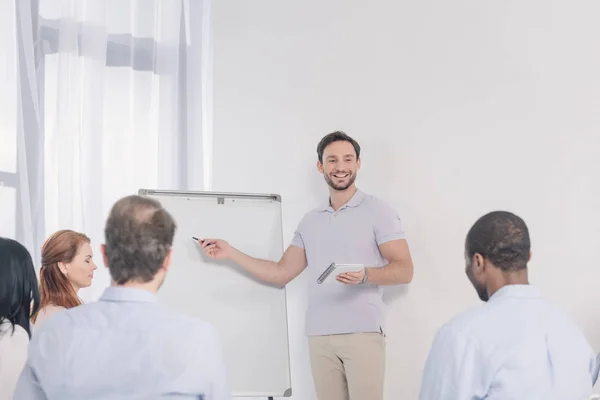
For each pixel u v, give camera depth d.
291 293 3.84
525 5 3.40
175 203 3.30
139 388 1.53
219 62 4.13
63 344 1.56
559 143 3.29
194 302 3.18
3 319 1.96
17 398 1.58
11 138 3.32
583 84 3.26
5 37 3.34
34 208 3.44
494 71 3.45
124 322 1.56
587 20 3.26
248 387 3.16
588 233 3.21
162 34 4.15
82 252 2.78
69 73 3.62
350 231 3.33
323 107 3.85
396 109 3.66
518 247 1.81
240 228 3.36
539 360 1.70
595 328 3.17
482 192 3.43
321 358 3.34
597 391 3.01
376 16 3.74
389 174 3.65
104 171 3.87
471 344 1.71
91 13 3.75
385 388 3.57
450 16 3.56
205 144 4.25
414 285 3.54
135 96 4.03
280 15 3.99
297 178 3.89
